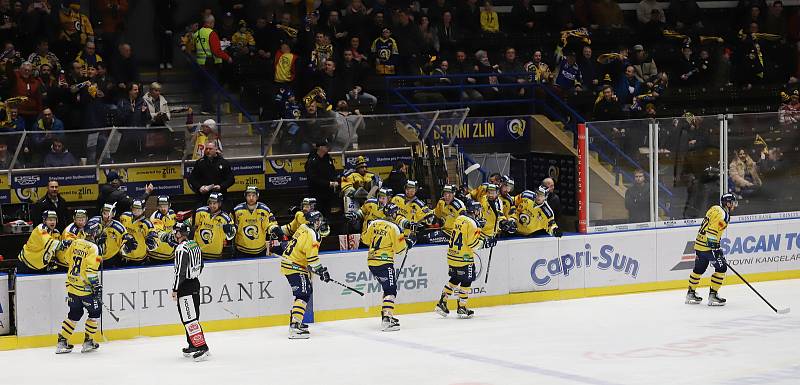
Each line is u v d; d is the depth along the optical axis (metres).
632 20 45.38
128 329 24.69
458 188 31.28
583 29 40.31
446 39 38.62
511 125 36.03
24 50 33.38
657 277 30.48
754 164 31.55
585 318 26.53
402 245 25.56
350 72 35.12
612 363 21.67
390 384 20.16
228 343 24.17
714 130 30.95
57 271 24.44
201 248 26.00
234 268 25.62
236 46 36.12
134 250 25.41
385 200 26.00
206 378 20.83
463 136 35.25
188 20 39.78
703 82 41.38
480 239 26.50
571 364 21.61
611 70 38.22
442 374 20.89
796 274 32.41
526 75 37.47
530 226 28.95
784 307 27.72
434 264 27.80
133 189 29.59
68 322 23.12
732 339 23.95
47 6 34.00
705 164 30.95
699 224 31.03
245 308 25.81
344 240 27.39
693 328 25.22
